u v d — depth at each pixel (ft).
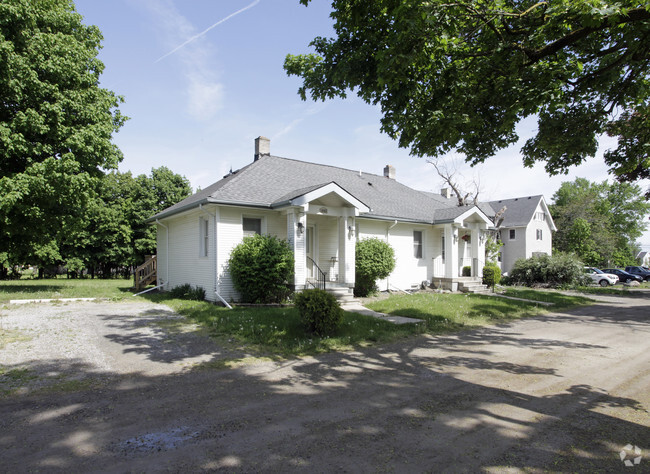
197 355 23.56
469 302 48.42
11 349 23.56
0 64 39.88
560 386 18.88
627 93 26.45
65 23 51.29
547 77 23.35
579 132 27.45
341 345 26.81
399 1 19.66
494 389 18.31
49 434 12.98
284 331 28.81
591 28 19.66
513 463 11.39
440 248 68.69
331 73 25.39
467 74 25.84
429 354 25.27
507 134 28.66
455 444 12.59
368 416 14.89
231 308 39.27
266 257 40.91
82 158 49.80
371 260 52.21
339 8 23.38
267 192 48.96
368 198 61.98
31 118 43.24
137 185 121.19
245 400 16.46
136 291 62.23
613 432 13.67
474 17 21.70
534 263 86.84
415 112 24.70
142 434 13.08
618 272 115.34
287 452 11.93
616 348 27.61
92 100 52.54
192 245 52.01
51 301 44.80
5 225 50.42
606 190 183.52
